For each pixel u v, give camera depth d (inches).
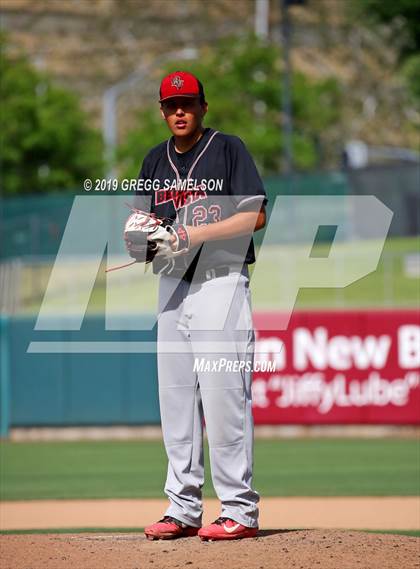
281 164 6102.4
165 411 817.5
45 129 5925.2
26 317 2394.2
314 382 2332.7
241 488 794.8
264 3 6594.5
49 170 5999.0
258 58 6190.9
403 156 6919.3
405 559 746.2
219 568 716.0
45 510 1439.5
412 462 1909.4
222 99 6043.3
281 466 1879.9
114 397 2378.2
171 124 785.6
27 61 6368.1
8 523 1315.2
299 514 1369.3
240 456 792.3
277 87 6200.8
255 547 768.9
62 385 2379.4
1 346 2390.5
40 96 6063.0
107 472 1844.2
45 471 1870.1
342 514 1365.7
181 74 780.0
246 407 794.2
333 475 1756.9
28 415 2389.3
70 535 909.8
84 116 6220.5
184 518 822.5
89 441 2326.5
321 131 6978.4
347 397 2325.3
